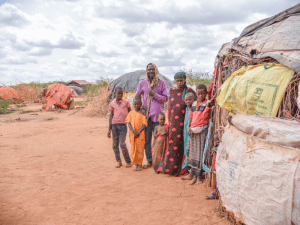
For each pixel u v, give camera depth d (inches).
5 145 279.1
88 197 151.3
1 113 563.2
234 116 116.7
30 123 437.1
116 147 208.7
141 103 203.3
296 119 91.5
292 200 86.8
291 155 88.5
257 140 101.4
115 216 129.0
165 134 193.5
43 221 123.7
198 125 164.7
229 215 120.8
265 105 98.4
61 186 167.6
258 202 98.5
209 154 161.6
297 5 114.8
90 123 438.9
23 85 895.1
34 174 189.9
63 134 347.6
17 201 145.1
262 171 96.1
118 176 187.9
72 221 124.0
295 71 90.9
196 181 174.4
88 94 758.5
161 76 649.6
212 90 169.8
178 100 185.2
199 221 123.8
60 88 622.8
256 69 105.3
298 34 99.7
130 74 633.6
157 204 142.4
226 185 117.0
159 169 193.6
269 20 121.4
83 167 208.4
